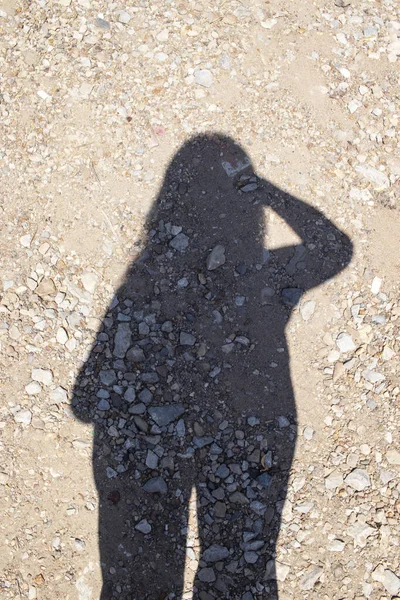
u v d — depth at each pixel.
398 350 1.67
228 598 1.56
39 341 1.65
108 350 1.65
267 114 1.78
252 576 1.56
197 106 1.77
